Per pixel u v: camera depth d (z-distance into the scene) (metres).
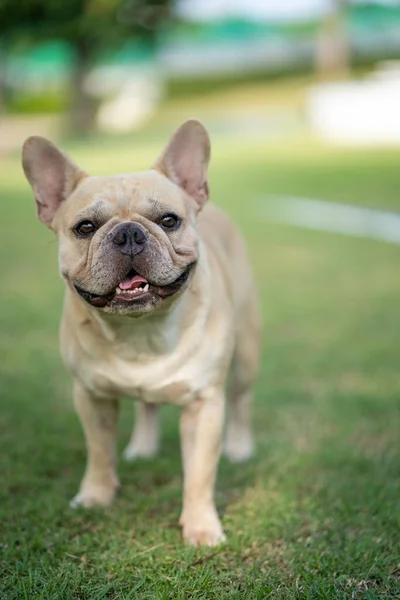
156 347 3.18
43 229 11.59
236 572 2.95
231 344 3.41
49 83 42.44
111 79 37.12
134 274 2.96
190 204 3.32
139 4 29.97
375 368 5.42
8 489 3.67
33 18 29.22
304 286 7.77
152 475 3.87
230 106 32.09
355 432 4.39
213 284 3.38
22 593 2.77
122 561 2.98
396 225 10.72
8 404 4.80
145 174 3.28
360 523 3.30
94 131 29.89
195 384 3.26
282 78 36.00
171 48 41.22
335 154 19.20
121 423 4.68
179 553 3.05
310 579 2.83
